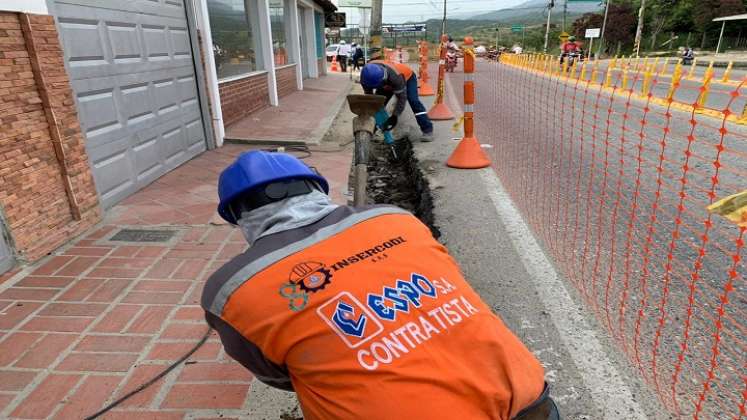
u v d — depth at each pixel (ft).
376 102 9.52
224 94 26.71
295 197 4.74
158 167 18.37
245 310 4.03
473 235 12.62
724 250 11.27
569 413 6.81
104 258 11.92
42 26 11.78
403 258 4.36
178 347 8.60
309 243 4.30
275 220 4.53
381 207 4.96
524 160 19.52
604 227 12.80
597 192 15.48
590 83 47.42
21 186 11.44
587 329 8.61
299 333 3.85
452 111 32.60
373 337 3.79
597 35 129.59
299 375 3.97
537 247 11.80
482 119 29.25
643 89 35.78
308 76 65.57
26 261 11.45
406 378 3.64
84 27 14.01
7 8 10.76
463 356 3.94
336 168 20.13
